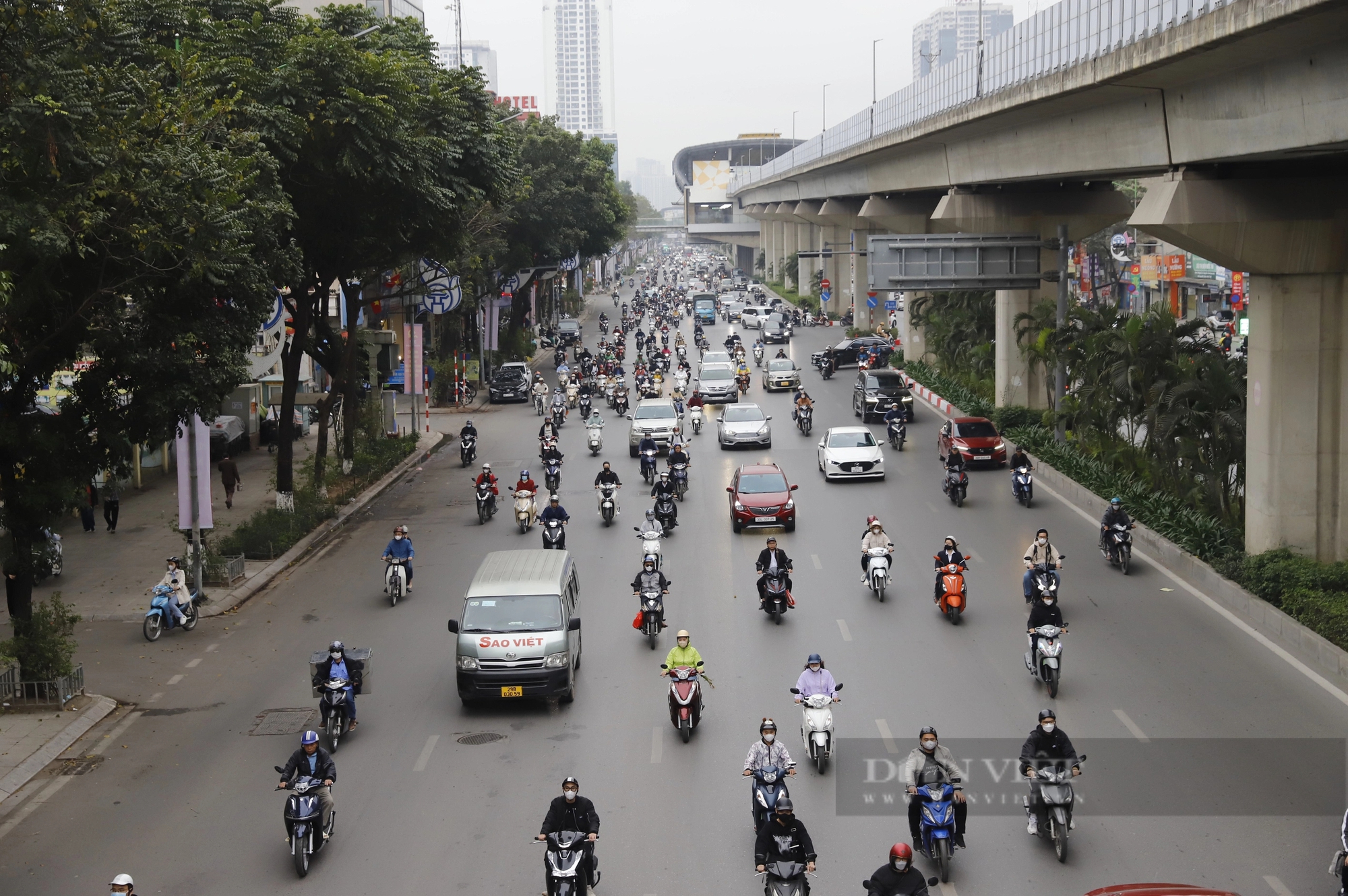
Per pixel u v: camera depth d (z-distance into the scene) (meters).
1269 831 13.35
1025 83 31.12
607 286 173.00
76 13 17.19
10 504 18.84
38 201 16.12
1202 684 18.36
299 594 25.66
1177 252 66.31
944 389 54.12
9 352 16.61
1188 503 28.89
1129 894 10.08
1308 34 18.88
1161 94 25.97
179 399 19.39
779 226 159.12
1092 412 34.09
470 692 17.84
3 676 18.31
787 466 39.47
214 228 17.91
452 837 13.81
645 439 38.03
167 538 30.50
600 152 96.44
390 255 33.94
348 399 38.56
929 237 40.06
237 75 25.14
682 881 12.57
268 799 15.15
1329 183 23.88
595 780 15.34
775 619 22.31
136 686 19.83
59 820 14.65
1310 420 23.86
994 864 12.77
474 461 43.91
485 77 35.34
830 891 12.30
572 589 20.16
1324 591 21.61
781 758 13.64
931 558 26.80
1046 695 18.05
